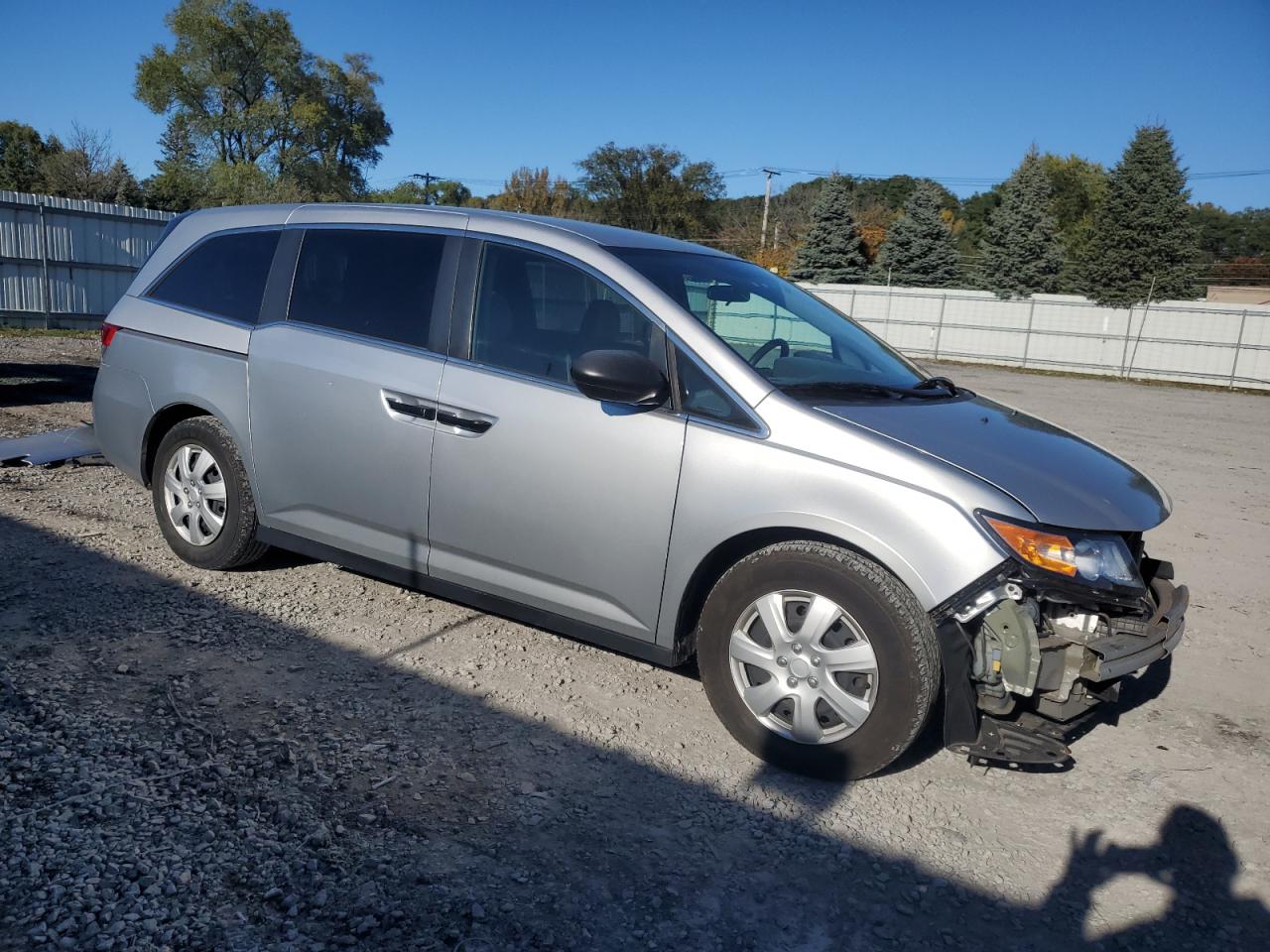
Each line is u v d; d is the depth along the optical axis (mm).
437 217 3934
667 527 3205
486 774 2975
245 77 47250
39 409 8727
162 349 4508
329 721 3219
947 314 32719
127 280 19656
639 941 2293
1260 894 2695
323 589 4461
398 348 3820
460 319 3719
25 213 17734
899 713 2895
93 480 6125
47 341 15531
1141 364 29219
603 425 3311
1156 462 10758
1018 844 2857
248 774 2846
